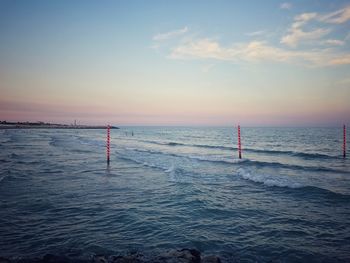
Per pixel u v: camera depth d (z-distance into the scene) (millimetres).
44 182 14430
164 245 6727
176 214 9211
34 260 5500
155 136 82312
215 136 78438
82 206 10078
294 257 6125
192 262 5309
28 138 60688
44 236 7266
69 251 6348
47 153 29797
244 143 48812
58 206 10070
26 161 22891
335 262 5898
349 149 34750
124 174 17094
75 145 42062
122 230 7742
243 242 6949
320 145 41812
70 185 13742
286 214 9242
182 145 45188
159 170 18766
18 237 7191
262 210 9719
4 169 18422
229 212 9469
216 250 6469
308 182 14570
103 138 68250
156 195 11773
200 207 10008
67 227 7949
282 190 12695
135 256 5926
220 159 24469
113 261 5551
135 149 36062
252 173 16938
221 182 14695
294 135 74375
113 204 10375
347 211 9508
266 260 5984
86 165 21047
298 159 25547
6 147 36688
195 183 14383
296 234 7480
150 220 8586
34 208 9797
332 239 7137
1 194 11781
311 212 9445
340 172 17875
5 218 8703
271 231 7707
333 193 11656
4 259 5598
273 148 37969
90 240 7012
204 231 7688
